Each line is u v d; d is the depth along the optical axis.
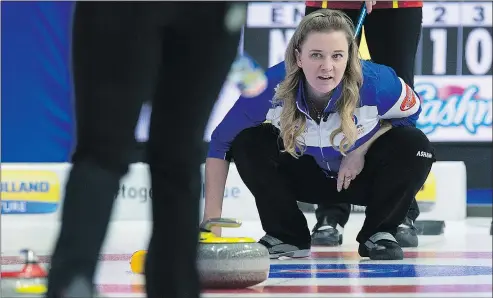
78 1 4.55
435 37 14.73
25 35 14.67
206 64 4.84
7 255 10.08
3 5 14.55
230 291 7.08
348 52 8.22
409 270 8.48
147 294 5.01
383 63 10.40
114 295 6.80
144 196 14.35
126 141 4.61
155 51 4.66
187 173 4.95
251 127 8.85
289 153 8.97
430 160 9.02
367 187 9.27
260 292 7.02
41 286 6.98
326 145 8.67
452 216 14.59
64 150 14.88
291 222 9.33
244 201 14.33
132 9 4.51
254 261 7.19
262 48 14.62
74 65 4.55
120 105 4.54
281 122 8.45
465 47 14.76
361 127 8.66
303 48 8.09
